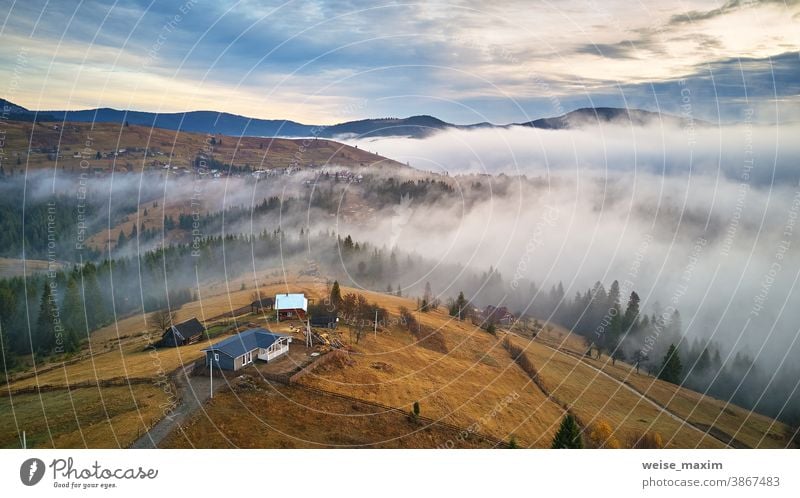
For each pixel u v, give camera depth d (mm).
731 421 50188
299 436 32156
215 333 51688
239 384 37156
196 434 31234
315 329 52688
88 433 31250
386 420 35594
